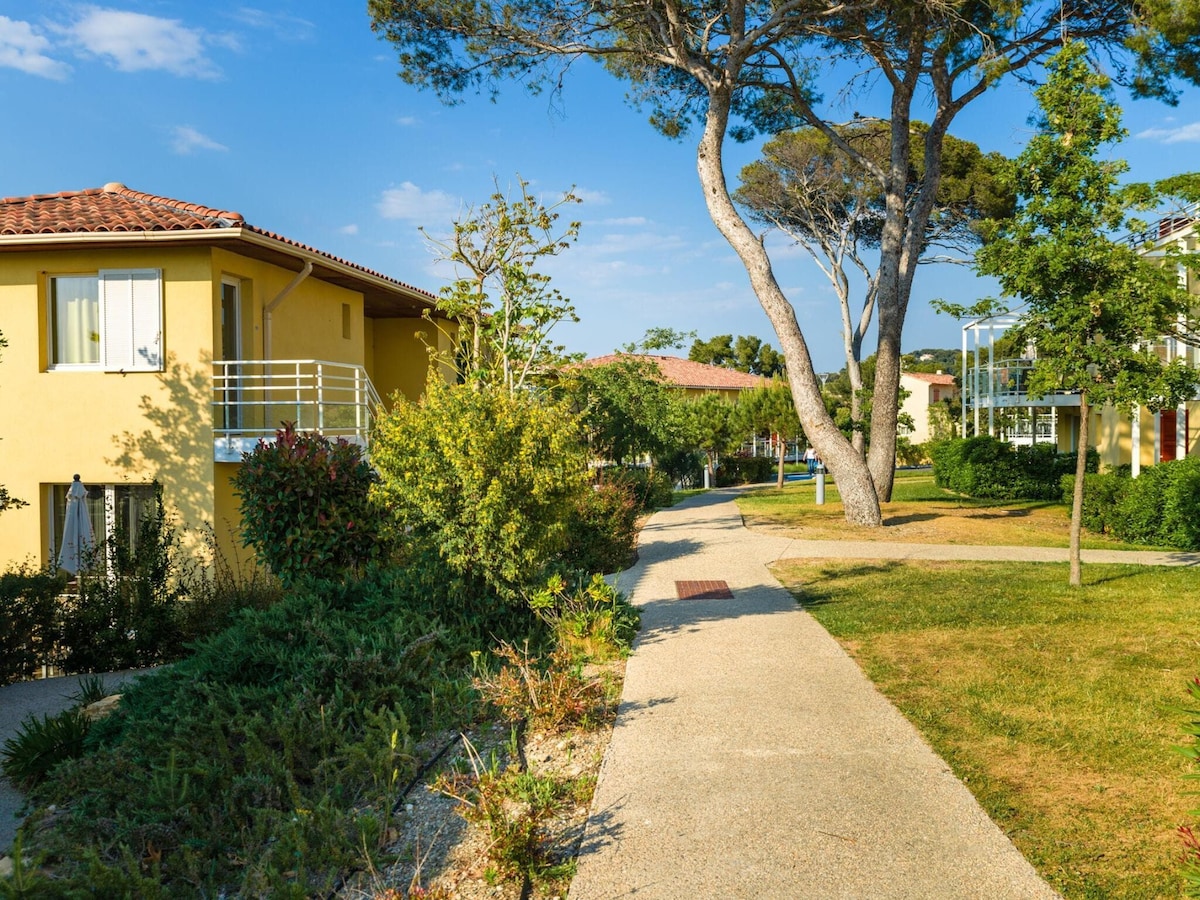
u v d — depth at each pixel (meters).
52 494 13.37
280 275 14.57
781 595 10.49
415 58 16.53
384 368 21.66
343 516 9.51
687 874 3.95
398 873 4.25
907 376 58.47
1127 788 4.70
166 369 12.84
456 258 15.66
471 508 7.96
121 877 4.02
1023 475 23.91
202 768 5.12
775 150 28.48
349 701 6.23
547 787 4.73
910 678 6.82
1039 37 16.72
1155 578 11.09
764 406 30.92
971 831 4.27
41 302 13.09
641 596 10.67
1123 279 9.91
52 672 10.69
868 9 15.90
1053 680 6.65
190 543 12.76
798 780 4.92
